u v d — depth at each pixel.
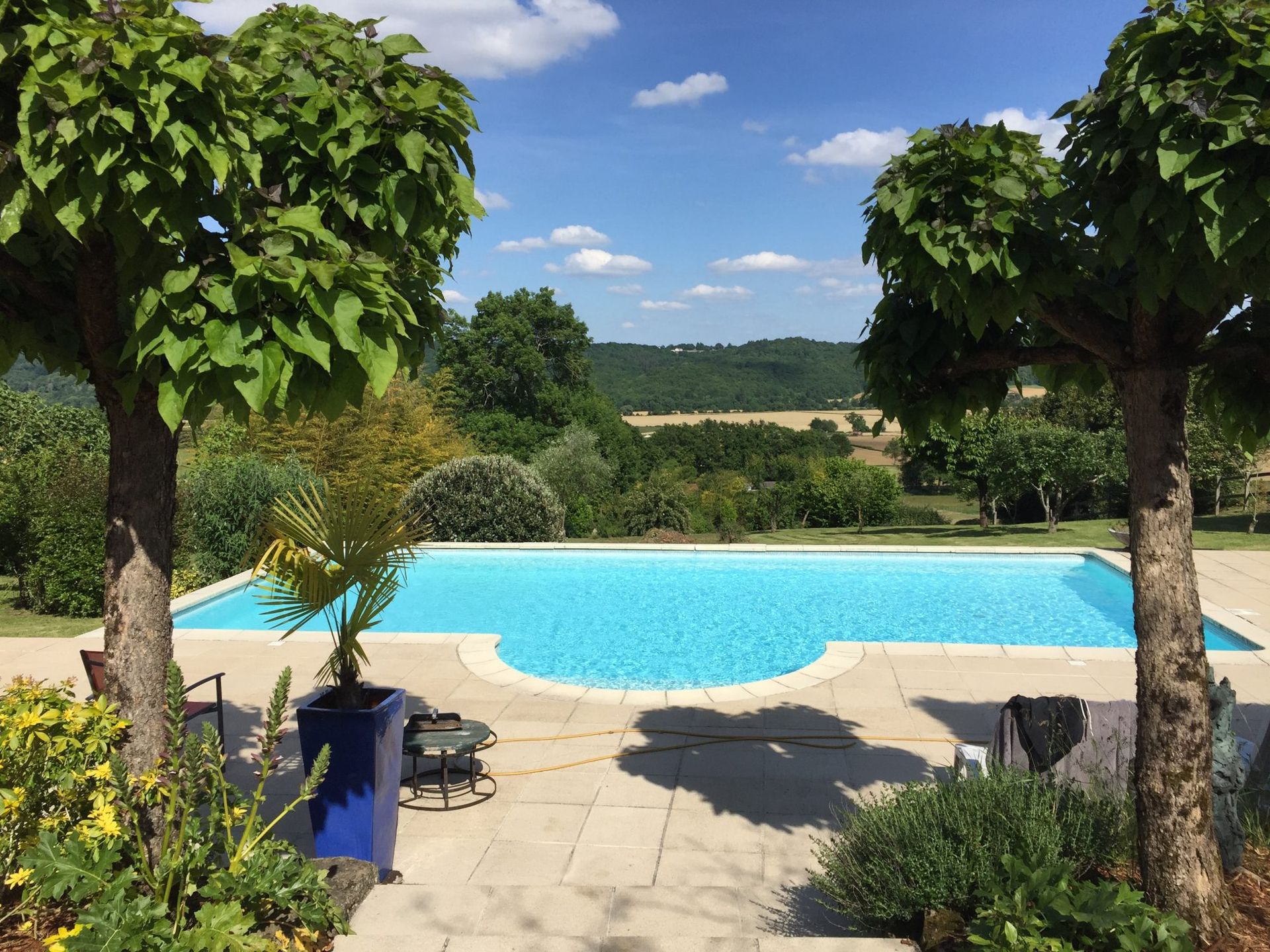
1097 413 27.11
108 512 3.45
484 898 4.15
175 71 2.56
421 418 23.19
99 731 3.32
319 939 3.42
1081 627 12.59
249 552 4.48
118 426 3.39
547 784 5.85
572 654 11.30
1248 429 3.83
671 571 16.34
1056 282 3.23
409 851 4.91
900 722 6.99
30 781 3.20
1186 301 2.88
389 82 3.59
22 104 2.45
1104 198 2.98
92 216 2.68
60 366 3.51
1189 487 3.32
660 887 4.34
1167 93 2.65
